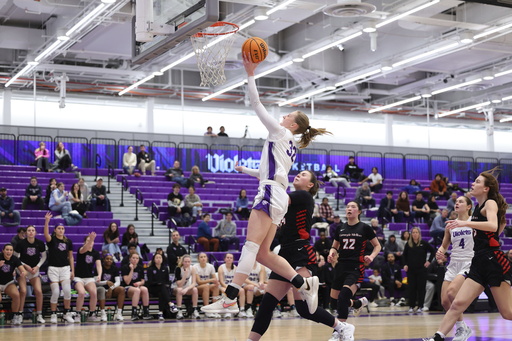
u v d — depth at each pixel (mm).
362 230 8922
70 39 22281
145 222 20250
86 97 30016
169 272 15789
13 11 22828
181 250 16031
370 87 31844
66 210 18781
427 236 22453
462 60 25859
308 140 6281
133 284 14430
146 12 11586
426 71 29266
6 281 13148
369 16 19312
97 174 23875
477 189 6809
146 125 30859
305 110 33312
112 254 16281
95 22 20656
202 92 30656
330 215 21109
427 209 22953
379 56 25641
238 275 5430
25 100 29156
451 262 8703
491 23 20703
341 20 22016
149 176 23953
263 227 5512
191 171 25578
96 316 14031
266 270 15477
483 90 31938
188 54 23078
